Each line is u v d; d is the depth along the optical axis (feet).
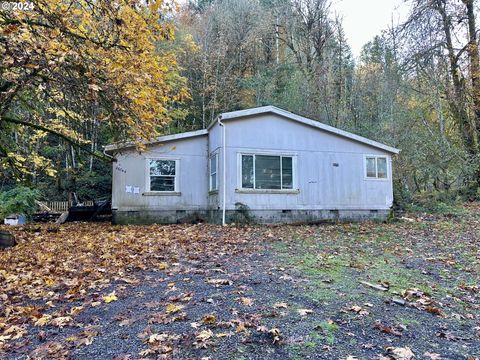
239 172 40.09
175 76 65.51
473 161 55.01
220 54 82.99
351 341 10.22
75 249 25.81
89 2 22.21
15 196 46.26
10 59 19.88
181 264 20.25
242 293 14.55
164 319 11.89
